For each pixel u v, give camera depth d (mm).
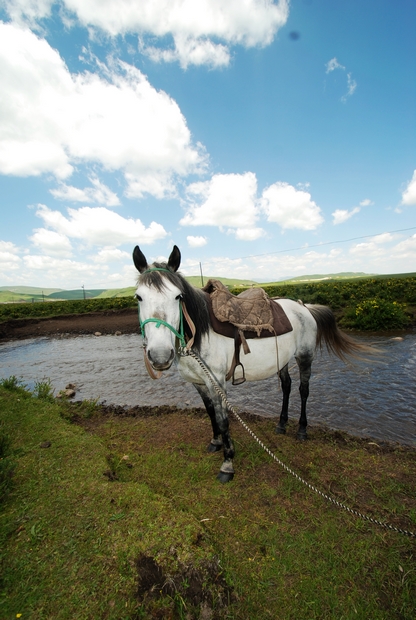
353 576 1867
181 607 1622
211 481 2816
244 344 2873
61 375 7898
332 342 4148
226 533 2193
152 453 3359
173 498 2572
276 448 3408
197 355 2613
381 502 2498
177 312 2354
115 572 1767
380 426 4066
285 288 24391
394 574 1879
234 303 2953
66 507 2285
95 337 14422
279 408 4914
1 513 2244
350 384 5703
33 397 5082
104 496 2395
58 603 1611
